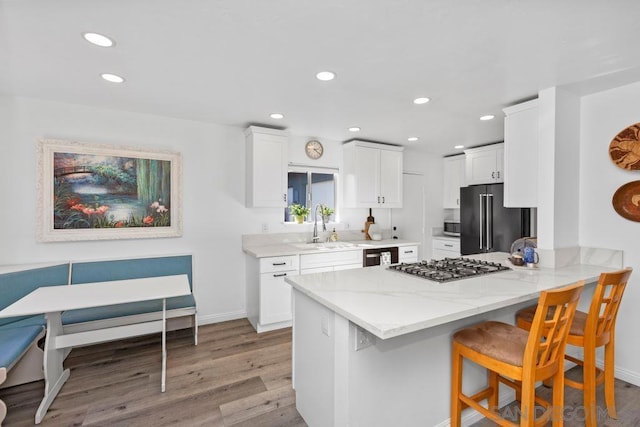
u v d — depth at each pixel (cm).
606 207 234
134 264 294
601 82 220
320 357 166
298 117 312
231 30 158
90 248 287
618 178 228
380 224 469
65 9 140
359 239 442
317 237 399
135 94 251
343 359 143
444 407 174
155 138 311
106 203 289
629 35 160
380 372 150
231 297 354
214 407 198
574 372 239
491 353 146
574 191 243
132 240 304
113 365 250
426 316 128
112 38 165
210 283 342
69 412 192
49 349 205
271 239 376
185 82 225
